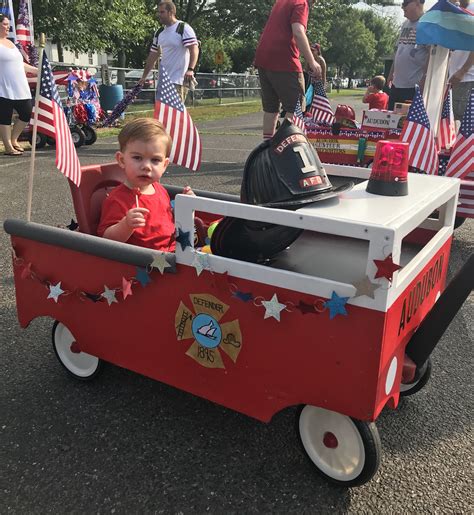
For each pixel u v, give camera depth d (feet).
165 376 7.12
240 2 103.45
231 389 6.54
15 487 6.31
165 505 6.08
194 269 6.32
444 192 6.77
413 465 6.77
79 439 7.11
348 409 5.71
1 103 27.35
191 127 9.59
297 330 5.76
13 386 8.26
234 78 82.64
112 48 73.00
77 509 6.01
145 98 57.26
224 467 6.66
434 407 7.97
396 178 6.39
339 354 5.57
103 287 7.25
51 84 7.51
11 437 7.13
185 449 6.95
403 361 6.38
